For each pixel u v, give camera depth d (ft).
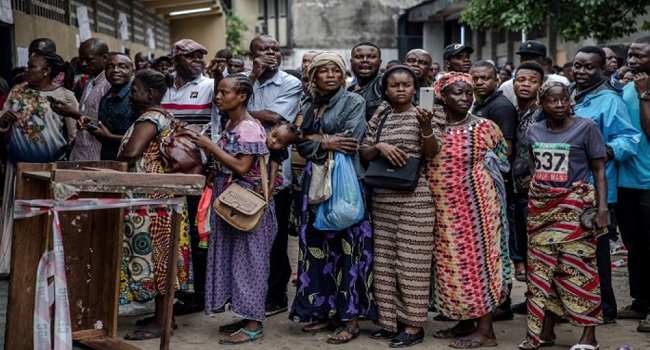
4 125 22.09
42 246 14.94
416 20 103.86
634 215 19.38
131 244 17.25
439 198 17.31
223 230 17.67
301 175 19.83
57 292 13.79
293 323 19.49
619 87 20.89
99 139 19.63
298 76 27.17
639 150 18.90
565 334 18.56
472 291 17.34
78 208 13.88
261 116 20.12
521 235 20.65
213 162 17.85
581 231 16.42
